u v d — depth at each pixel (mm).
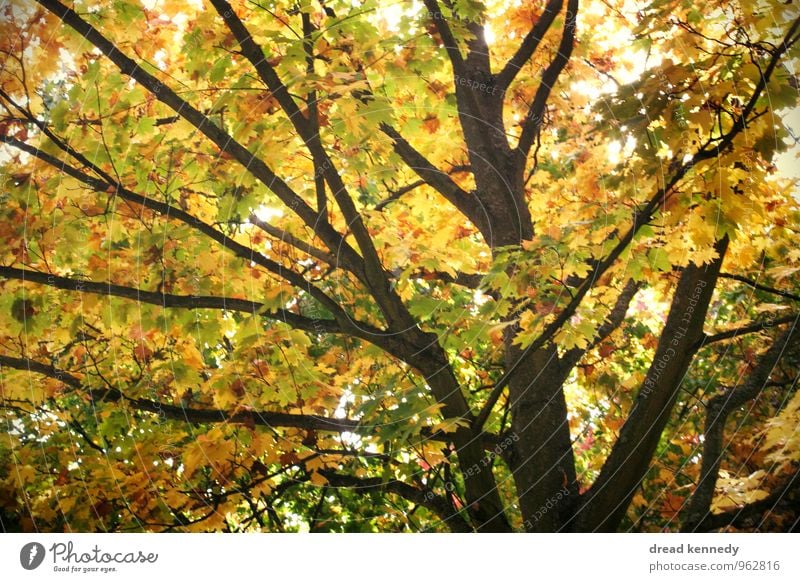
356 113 5414
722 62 4793
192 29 6113
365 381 6617
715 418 5250
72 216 6023
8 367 5887
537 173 6391
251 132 5707
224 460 5789
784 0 4734
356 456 6051
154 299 5668
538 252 4855
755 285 5727
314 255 6141
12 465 5676
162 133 6082
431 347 5641
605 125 4910
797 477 5281
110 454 6047
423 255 5820
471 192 6211
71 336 6090
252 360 5855
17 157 5883
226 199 6016
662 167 4738
